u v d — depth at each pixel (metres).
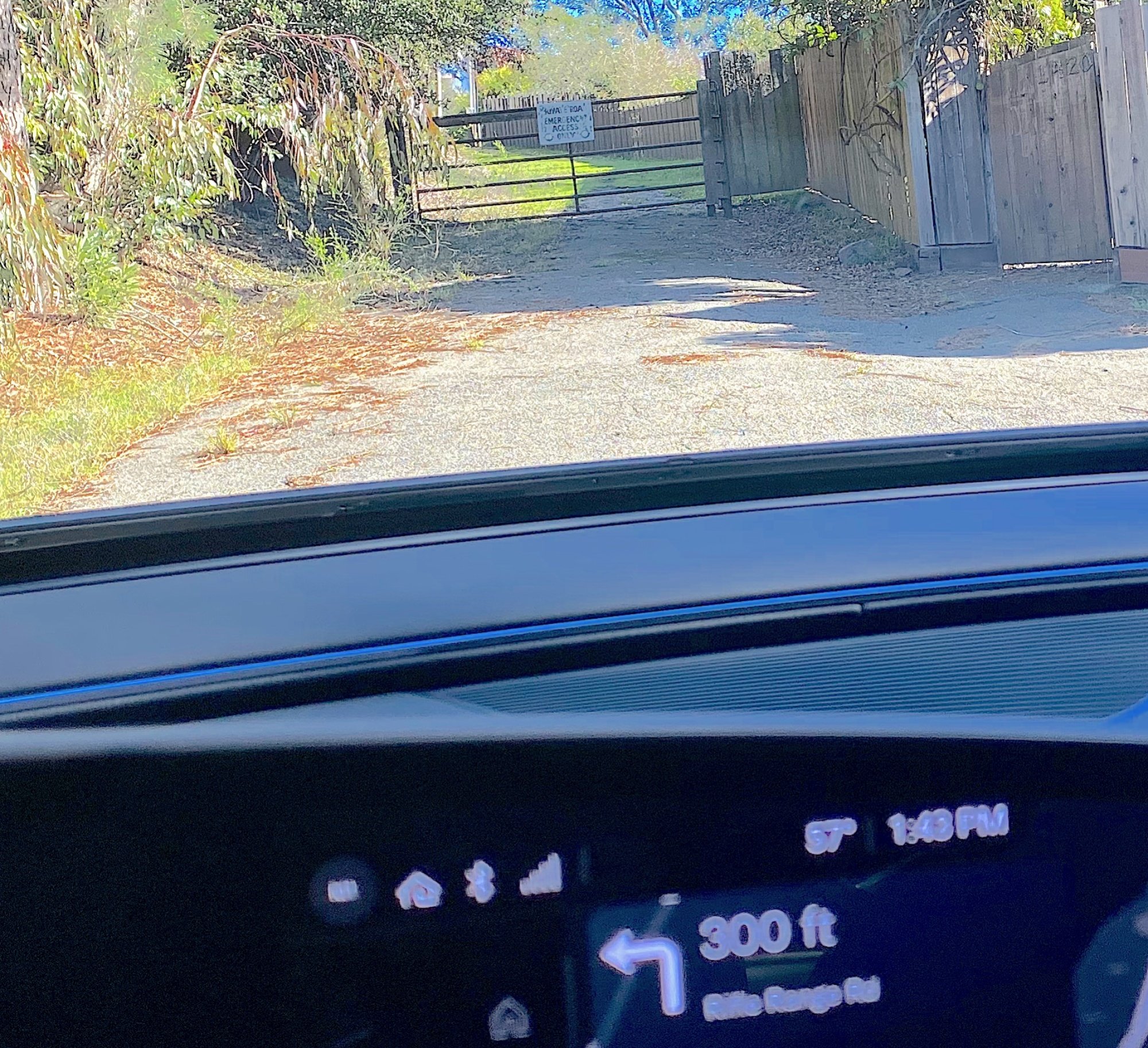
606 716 1.03
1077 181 9.85
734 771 1.03
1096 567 1.21
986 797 1.06
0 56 9.72
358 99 14.37
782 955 1.03
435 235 15.25
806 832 1.03
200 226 13.27
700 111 16.22
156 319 10.40
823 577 1.19
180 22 12.34
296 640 1.09
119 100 11.73
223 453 6.22
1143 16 8.51
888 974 1.04
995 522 1.32
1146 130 8.57
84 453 6.43
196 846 0.95
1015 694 1.10
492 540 1.31
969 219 10.93
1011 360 6.95
